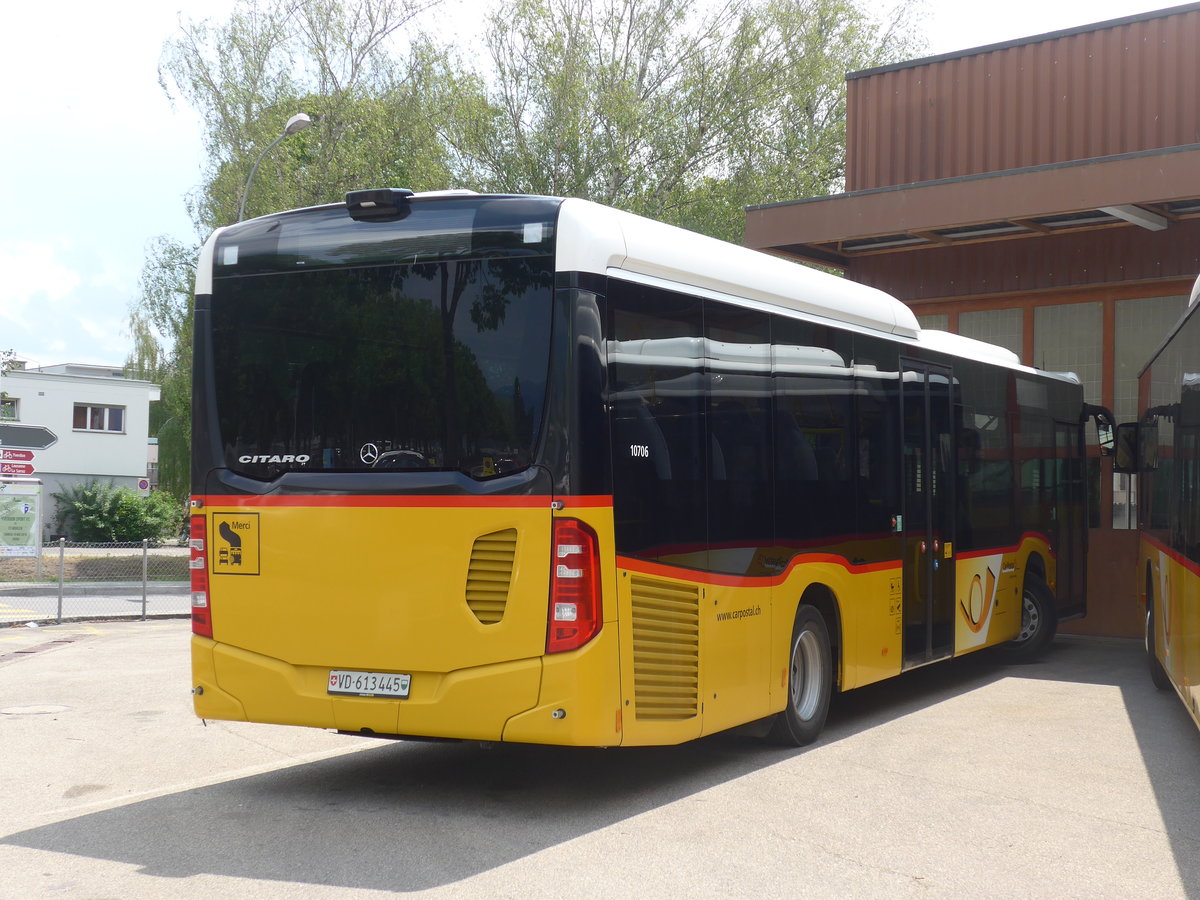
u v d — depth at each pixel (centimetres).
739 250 743
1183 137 1389
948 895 484
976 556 1083
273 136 2998
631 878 502
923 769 723
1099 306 1476
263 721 634
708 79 3059
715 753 771
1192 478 731
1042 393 1277
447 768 730
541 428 581
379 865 519
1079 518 1383
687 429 656
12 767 737
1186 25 1394
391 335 618
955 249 1572
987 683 1099
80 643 1523
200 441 655
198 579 654
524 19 2916
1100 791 669
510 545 582
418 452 605
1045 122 1495
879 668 885
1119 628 1460
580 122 2912
